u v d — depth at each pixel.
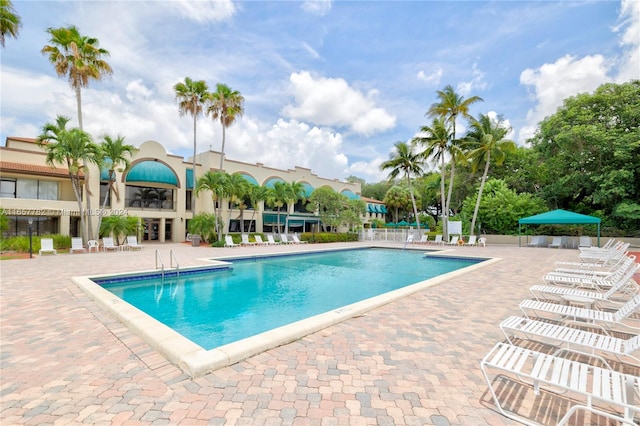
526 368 4.62
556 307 6.38
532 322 5.32
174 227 34.88
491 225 36.38
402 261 21.80
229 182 30.80
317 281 14.18
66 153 21.33
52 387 4.02
